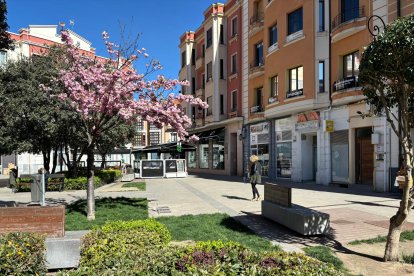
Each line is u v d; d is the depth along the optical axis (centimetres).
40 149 2144
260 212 1128
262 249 689
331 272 359
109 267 382
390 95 651
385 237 787
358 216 1041
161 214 1102
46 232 609
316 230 803
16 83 1875
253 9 2897
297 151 2327
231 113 3272
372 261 635
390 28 584
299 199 1416
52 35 4131
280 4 2356
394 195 1513
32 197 1280
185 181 2616
